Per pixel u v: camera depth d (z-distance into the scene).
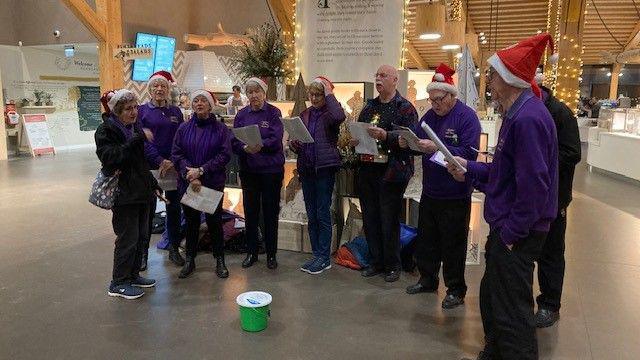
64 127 12.08
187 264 3.59
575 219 5.33
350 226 4.09
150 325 2.80
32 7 10.41
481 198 3.93
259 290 3.32
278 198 3.66
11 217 5.22
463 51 4.17
